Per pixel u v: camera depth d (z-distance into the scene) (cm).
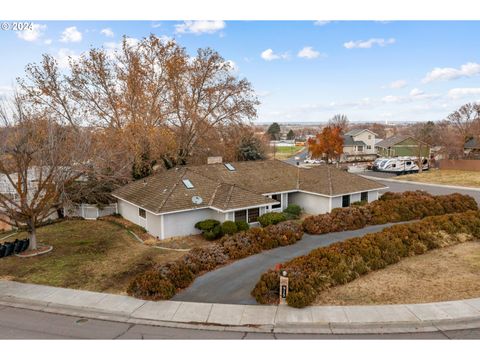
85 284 1403
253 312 1158
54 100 3089
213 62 3638
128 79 3256
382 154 7331
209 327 1077
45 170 1908
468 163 4897
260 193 2528
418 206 2502
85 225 2402
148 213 2200
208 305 1211
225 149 3981
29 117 2047
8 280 1445
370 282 1395
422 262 1611
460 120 5594
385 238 1672
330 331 1055
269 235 1845
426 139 6506
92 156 2219
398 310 1158
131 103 3284
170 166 3372
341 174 2795
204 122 3728
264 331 1053
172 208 2056
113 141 3012
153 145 3108
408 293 1292
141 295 1263
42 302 1244
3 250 1702
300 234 1958
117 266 1594
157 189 2338
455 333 1044
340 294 1288
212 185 2377
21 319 1138
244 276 1453
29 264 1619
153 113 3406
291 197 2816
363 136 7612
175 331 1055
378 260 1532
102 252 1792
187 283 1367
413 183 4206
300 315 1132
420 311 1149
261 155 4628
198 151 3828
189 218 2148
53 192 1838
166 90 3531
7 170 1870
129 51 3316
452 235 1927
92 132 2914
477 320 1109
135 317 1140
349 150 7381
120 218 2592
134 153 2892
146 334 1037
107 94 3303
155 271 1352
